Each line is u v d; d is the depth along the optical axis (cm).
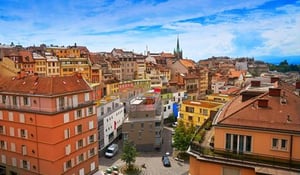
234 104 2828
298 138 2125
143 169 5762
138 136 6912
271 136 2212
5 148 5156
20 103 4850
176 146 6262
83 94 5225
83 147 5206
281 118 2286
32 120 4675
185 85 12825
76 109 4966
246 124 2303
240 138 2325
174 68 15775
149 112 7044
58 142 4594
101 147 6688
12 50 11188
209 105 6900
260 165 2162
